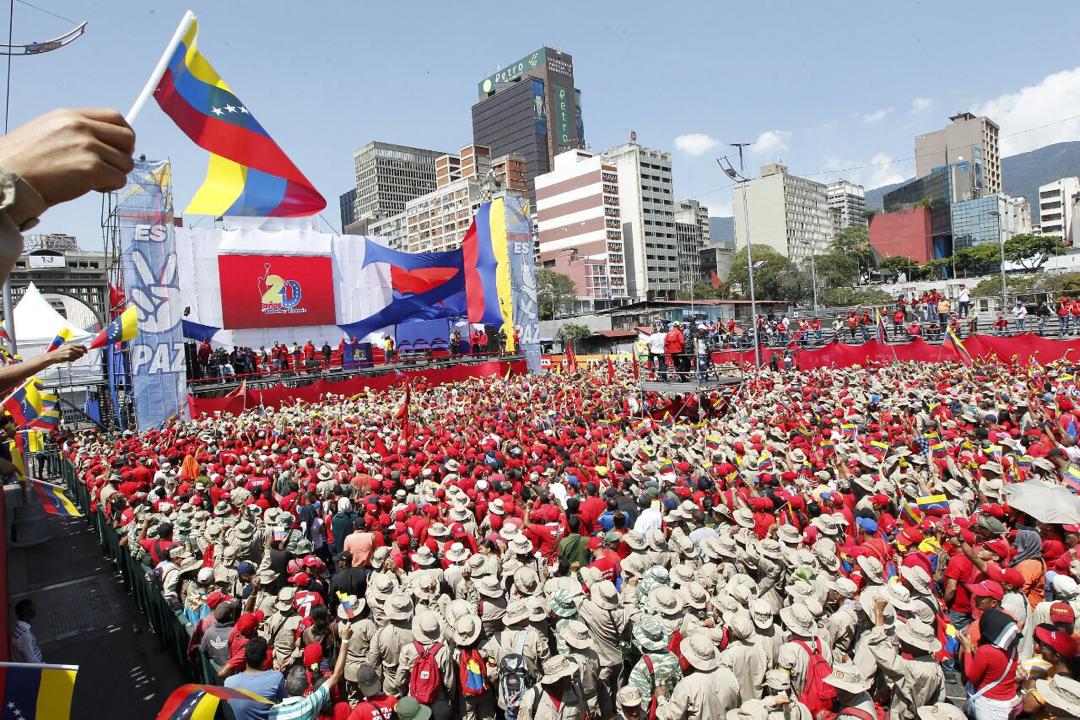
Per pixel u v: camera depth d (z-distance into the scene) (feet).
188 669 31.32
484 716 24.50
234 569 32.76
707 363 88.58
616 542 34.32
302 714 19.26
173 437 71.10
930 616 23.38
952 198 499.92
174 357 97.35
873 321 140.87
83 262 231.71
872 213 569.64
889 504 37.81
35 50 32.24
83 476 60.03
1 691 8.60
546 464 50.49
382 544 35.01
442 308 157.48
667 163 510.17
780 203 520.42
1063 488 32.89
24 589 45.68
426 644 24.17
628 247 492.95
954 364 98.53
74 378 117.50
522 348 144.66
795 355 125.29
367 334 139.85
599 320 247.09
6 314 64.08
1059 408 58.34
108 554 51.47
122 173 4.86
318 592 30.91
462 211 499.51
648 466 47.14
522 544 32.65
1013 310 144.46
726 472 44.45
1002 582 28.50
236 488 44.34
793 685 22.03
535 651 24.06
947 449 47.39
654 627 23.29
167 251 97.14
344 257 150.00
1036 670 20.26
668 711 21.04
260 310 137.39
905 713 21.70
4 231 4.06
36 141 4.36
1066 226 590.55
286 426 75.00
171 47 7.64
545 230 497.87
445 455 53.98
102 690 32.45
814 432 58.75
